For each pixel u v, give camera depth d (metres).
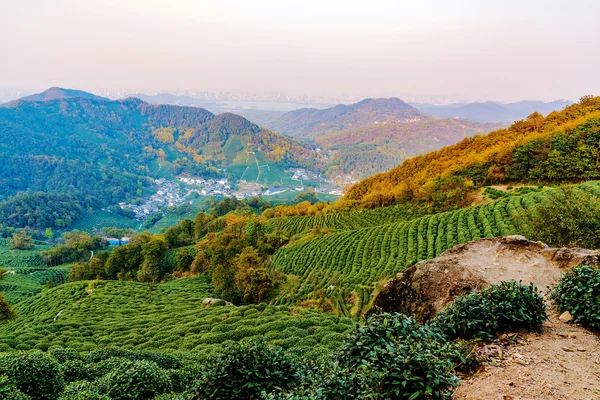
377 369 7.05
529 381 8.26
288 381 9.21
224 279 60.03
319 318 32.50
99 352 21.23
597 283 11.12
